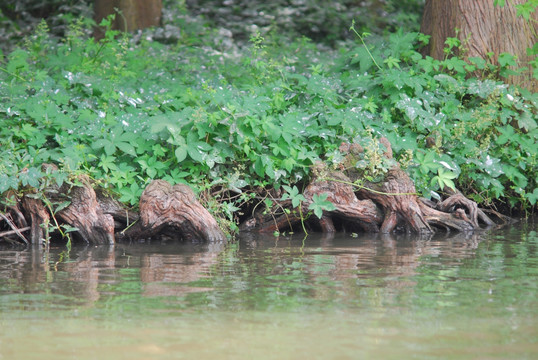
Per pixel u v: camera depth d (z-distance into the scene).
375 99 13.28
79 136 11.09
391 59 13.43
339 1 28.55
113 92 12.17
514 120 13.63
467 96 13.81
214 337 4.96
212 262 8.27
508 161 13.10
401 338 4.95
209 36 21.66
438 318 5.47
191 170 11.09
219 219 10.87
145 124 11.35
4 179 9.78
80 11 26.11
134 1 22.72
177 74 15.95
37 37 16.72
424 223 11.39
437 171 12.10
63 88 12.25
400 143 12.05
